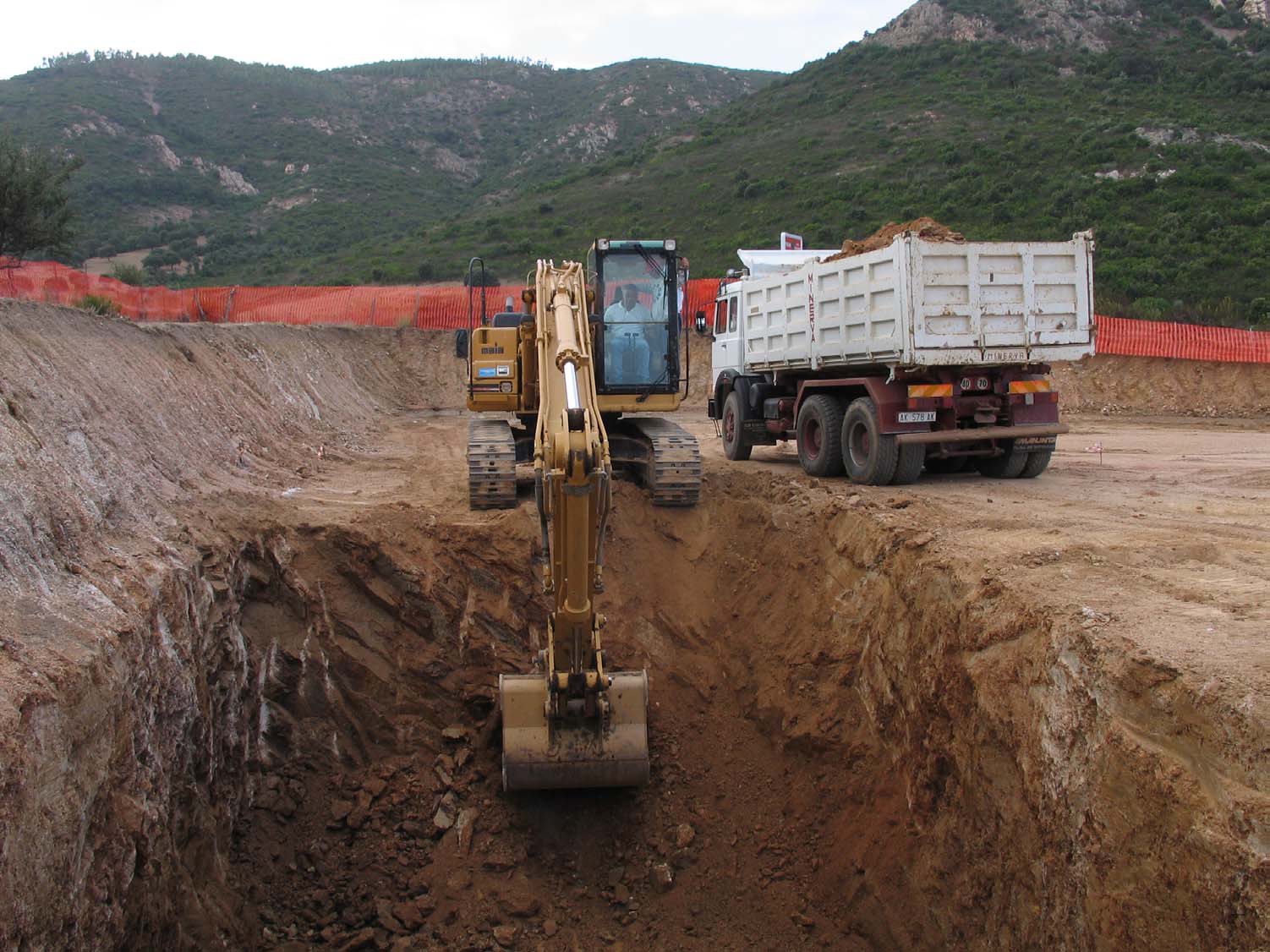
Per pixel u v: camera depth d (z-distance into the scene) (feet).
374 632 30.04
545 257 148.56
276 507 31.96
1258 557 22.74
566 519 20.20
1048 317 35.04
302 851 25.71
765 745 29.07
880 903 22.59
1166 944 13.69
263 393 50.42
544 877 25.85
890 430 35.99
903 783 23.53
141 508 25.93
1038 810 17.43
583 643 23.54
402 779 27.84
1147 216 109.60
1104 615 17.83
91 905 16.02
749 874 25.62
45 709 15.44
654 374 37.35
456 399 92.48
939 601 23.30
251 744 26.66
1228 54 172.76
